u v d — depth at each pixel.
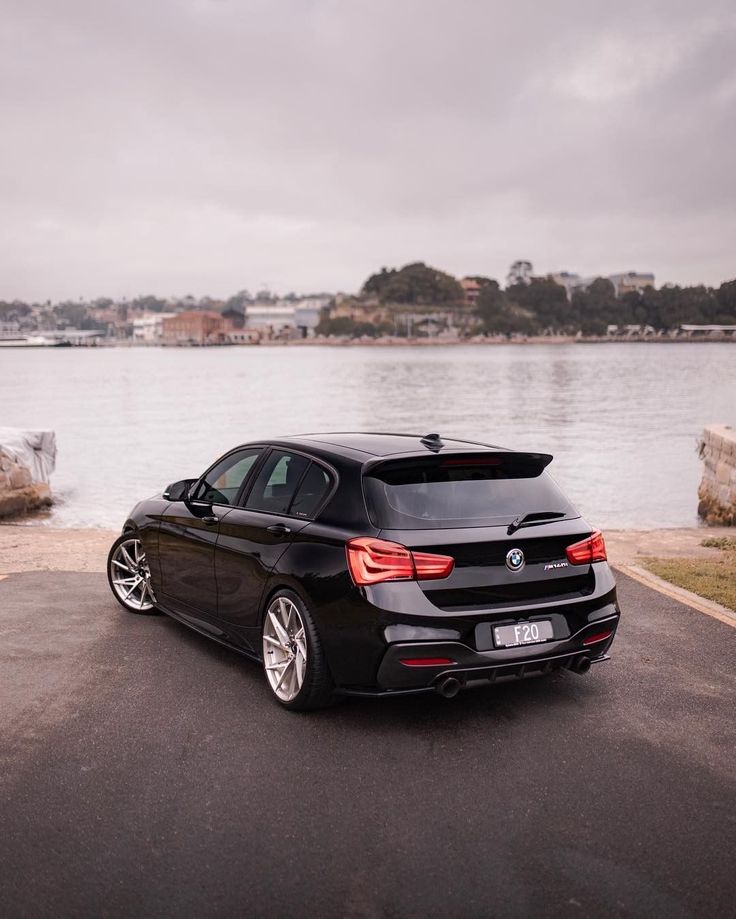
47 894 2.82
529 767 3.78
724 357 162.12
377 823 3.28
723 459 13.22
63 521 13.53
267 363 139.88
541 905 2.77
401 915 2.72
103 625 6.02
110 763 3.79
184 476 18.52
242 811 3.37
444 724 4.27
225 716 4.35
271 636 4.59
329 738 4.09
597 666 5.16
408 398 49.41
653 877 2.93
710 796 3.51
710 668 5.13
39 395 53.25
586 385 63.84
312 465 4.64
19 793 3.50
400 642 3.90
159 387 63.97
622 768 3.77
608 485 17.31
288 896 2.82
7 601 6.70
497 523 4.15
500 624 4.07
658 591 7.12
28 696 4.60
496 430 29.83
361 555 4.00
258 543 4.69
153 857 3.04
